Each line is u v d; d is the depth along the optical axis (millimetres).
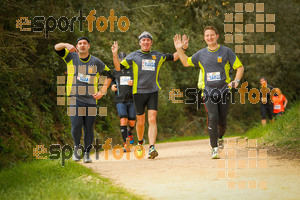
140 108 12023
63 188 6320
